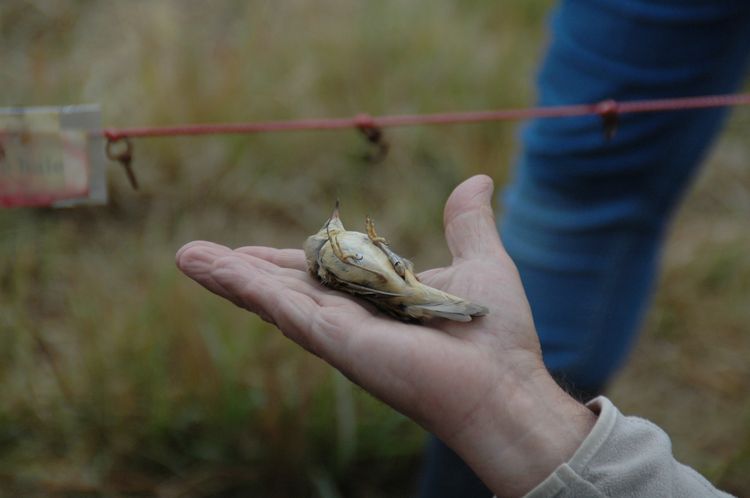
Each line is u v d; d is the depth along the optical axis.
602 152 2.18
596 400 1.30
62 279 3.09
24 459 2.53
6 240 3.21
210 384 2.58
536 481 1.23
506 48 4.26
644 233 2.28
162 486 2.52
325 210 3.56
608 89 2.15
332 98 3.89
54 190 1.90
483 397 1.27
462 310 1.35
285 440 2.52
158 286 2.81
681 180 2.25
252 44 3.96
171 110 3.55
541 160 2.28
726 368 3.07
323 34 4.18
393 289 1.41
